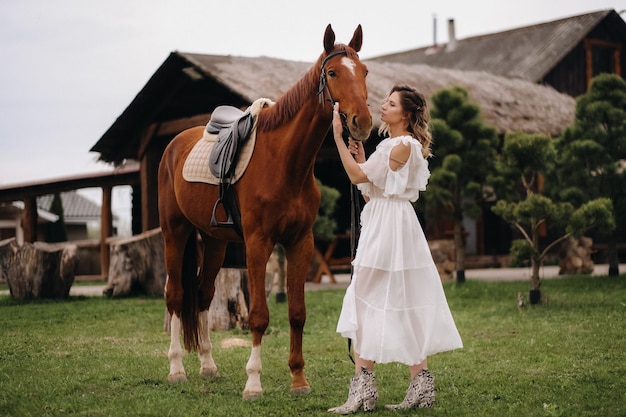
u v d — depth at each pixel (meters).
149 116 15.55
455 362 6.15
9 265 11.98
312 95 4.86
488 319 8.74
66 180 17.97
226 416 4.58
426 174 4.64
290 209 5.02
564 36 23.77
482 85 18.30
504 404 4.75
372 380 4.63
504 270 17.58
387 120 4.74
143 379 5.69
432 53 28.75
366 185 4.66
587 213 9.59
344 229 17.66
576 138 12.53
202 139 5.84
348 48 4.76
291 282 5.16
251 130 5.20
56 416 4.63
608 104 12.25
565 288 11.53
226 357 6.57
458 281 13.01
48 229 26.33
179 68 14.52
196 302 5.83
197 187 5.58
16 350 7.09
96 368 6.09
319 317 9.33
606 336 7.19
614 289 11.11
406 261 4.50
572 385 5.19
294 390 5.12
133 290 12.16
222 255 5.95
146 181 16.02
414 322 4.49
